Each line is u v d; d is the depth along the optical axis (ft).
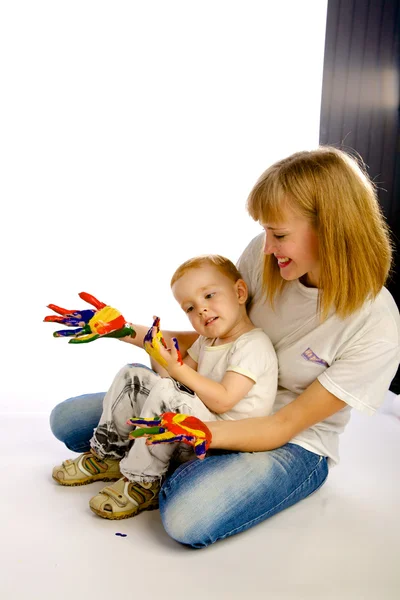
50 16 11.03
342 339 4.95
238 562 4.49
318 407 4.91
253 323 5.50
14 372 9.14
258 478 4.78
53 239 12.22
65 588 4.07
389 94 9.55
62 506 5.06
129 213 12.25
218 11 11.07
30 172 11.94
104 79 11.43
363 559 4.60
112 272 12.39
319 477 5.27
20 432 6.60
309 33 11.00
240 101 11.46
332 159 4.71
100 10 11.06
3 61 11.23
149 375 5.10
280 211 4.67
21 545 4.50
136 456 4.87
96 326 4.91
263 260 5.28
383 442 6.72
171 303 11.87
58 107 11.57
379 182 9.66
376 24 9.45
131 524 4.89
